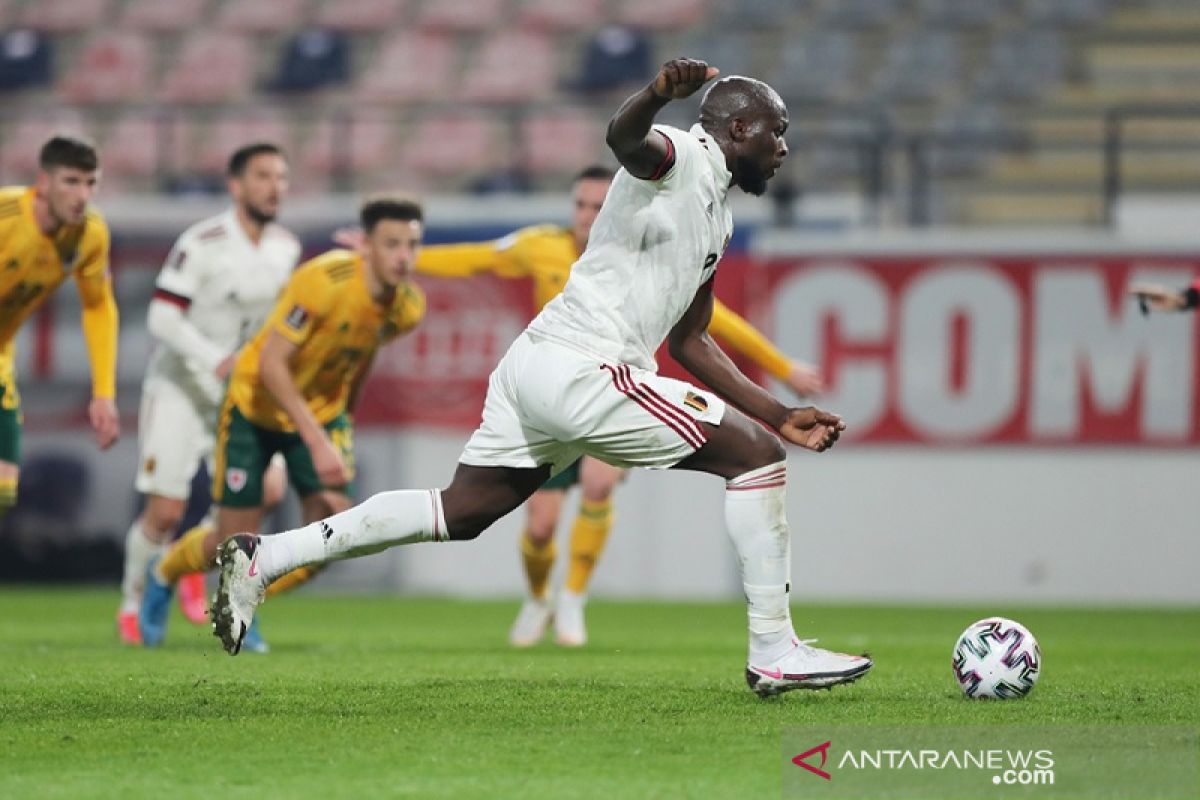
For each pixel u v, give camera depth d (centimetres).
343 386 2908
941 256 4928
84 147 2677
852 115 5716
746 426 1853
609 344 1805
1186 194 6353
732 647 3100
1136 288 2783
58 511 5194
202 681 2203
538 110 5878
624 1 7450
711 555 5116
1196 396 4866
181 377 3272
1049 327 4903
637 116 1698
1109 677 2386
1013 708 1880
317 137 7119
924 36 7062
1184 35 6938
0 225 2683
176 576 3000
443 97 7231
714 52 7150
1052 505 4944
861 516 5028
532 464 1870
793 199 5231
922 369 4944
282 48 7519
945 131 6109
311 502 2928
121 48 7544
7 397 2772
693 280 1830
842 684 2056
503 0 7550
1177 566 4900
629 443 1817
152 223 5088
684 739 1642
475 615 4300
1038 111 6644
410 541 1911
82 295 2848
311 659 2686
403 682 2200
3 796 1367
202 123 7169
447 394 5012
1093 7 7062
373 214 2777
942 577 5000
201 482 5000
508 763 1512
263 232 3412
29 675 2317
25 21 7675
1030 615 4425
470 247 3144
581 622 3200
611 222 1817
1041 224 6431
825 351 4972
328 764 1508
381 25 7538
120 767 1496
